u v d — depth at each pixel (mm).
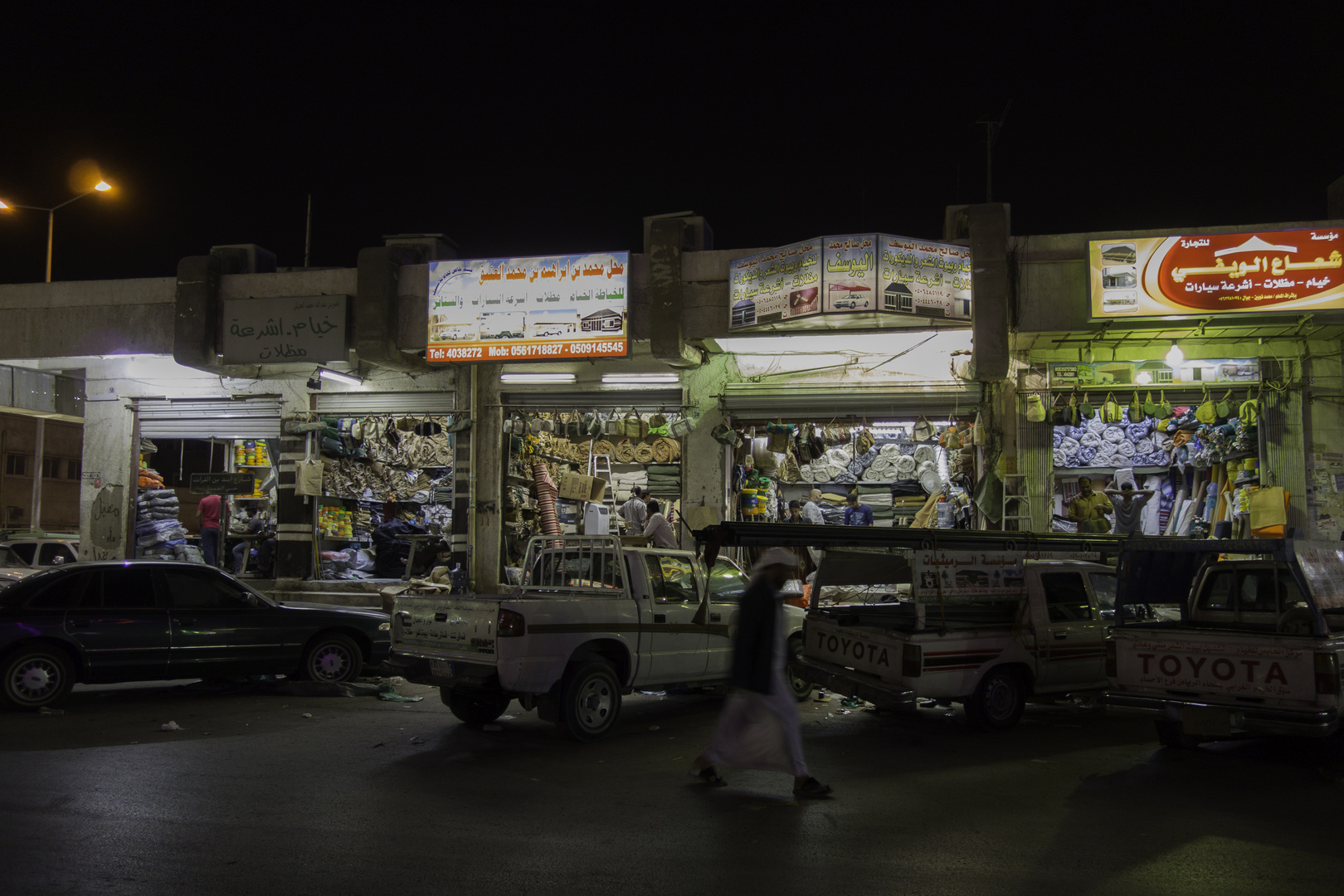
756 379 15867
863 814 5727
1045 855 4957
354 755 7203
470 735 8086
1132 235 13195
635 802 5941
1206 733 7016
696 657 8906
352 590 16797
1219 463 14594
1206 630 7262
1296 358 13953
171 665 9469
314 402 17484
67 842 4965
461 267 15023
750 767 6191
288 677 10625
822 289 13039
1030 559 9461
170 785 6164
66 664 8992
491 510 16594
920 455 15820
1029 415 14148
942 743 8039
